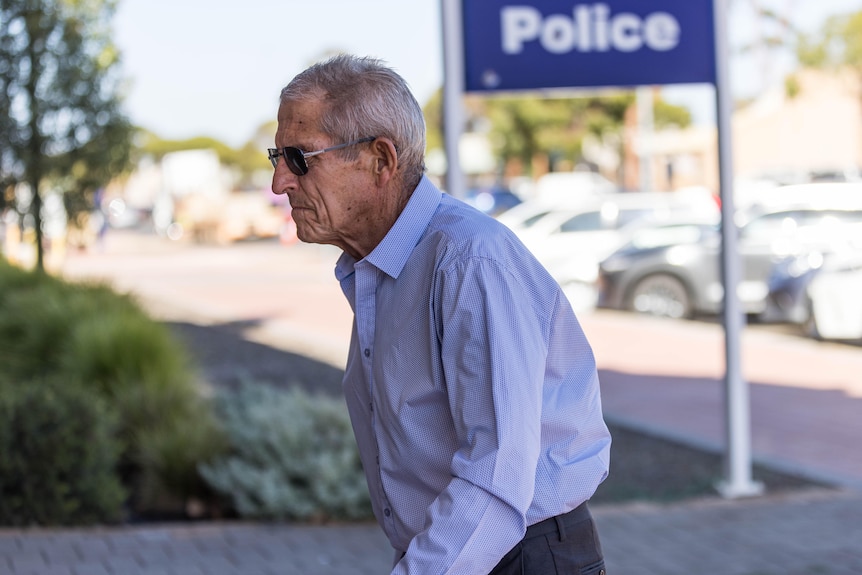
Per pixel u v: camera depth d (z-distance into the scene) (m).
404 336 2.26
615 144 46.69
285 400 7.31
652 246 16.47
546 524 2.29
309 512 6.21
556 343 2.27
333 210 2.30
